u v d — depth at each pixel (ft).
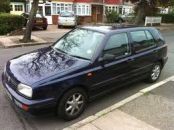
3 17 60.44
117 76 19.33
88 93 17.46
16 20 63.41
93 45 18.34
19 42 48.42
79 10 118.52
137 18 97.50
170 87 23.30
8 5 89.30
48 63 17.01
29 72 15.85
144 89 22.52
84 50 18.39
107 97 20.42
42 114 15.25
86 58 17.66
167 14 127.13
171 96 21.20
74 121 16.61
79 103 16.96
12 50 41.04
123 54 19.75
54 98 15.28
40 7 103.45
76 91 16.48
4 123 15.92
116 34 19.39
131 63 20.33
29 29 49.01
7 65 18.04
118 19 119.96
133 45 20.68
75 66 16.61
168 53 39.65
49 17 106.73
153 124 16.56
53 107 15.43
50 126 15.85
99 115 17.42
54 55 18.44
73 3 114.93
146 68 22.47
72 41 19.89
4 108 17.66
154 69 24.02
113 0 136.67
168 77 26.32
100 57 17.80
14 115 16.85
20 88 15.11
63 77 15.65
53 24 106.42
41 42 49.52
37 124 15.99
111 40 18.85
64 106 16.01
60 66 16.53
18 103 15.07
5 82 17.10
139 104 19.42
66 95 15.96
